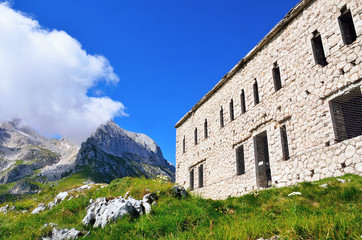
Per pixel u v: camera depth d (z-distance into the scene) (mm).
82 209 10484
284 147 13469
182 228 7418
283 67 14102
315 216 5879
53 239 8078
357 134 11125
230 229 5660
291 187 10344
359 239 4289
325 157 10914
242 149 17719
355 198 7590
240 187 16031
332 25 11695
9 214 13859
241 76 17875
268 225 5867
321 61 12562
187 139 25203
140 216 8367
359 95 10883
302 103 12531
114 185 15812
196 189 21812
